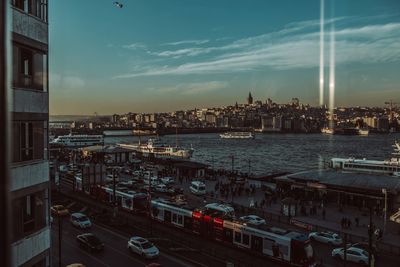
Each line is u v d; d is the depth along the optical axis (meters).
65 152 179.88
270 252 37.84
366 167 111.31
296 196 71.62
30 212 18.78
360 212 60.69
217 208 52.03
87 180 52.16
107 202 65.31
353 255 37.06
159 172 104.69
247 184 90.12
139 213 57.62
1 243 4.51
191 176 102.25
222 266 35.09
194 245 42.38
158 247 41.09
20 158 18.11
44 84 19.91
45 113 19.89
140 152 186.50
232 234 42.28
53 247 40.84
